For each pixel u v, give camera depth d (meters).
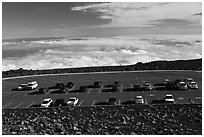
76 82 61.78
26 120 39.47
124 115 39.56
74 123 37.62
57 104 45.59
